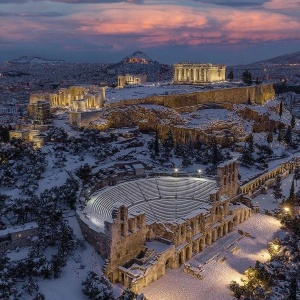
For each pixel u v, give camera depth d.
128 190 154.75
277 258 119.00
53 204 125.75
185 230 123.06
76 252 112.00
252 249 132.25
